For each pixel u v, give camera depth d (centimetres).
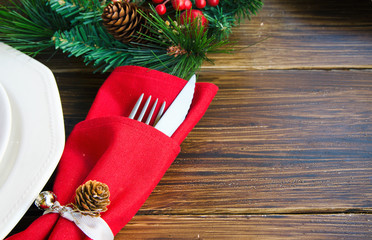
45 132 47
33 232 45
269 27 61
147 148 48
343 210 51
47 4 56
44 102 48
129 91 53
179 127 50
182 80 52
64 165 49
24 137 47
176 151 49
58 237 45
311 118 55
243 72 58
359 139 54
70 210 45
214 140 54
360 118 55
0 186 45
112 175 47
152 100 52
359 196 51
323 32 61
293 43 60
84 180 47
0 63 50
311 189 52
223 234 50
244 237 50
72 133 50
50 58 59
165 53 56
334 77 58
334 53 59
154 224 50
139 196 47
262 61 59
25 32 58
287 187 52
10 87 49
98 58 55
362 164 53
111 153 48
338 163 53
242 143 54
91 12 56
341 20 62
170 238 50
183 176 52
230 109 56
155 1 56
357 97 57
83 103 56
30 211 50
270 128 55
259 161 53
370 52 59
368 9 62
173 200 51
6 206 45
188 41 54
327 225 50
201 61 56
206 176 52
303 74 58
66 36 55
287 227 50
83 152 50
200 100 51
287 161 53
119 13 52
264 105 56
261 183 52
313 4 63
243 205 51
